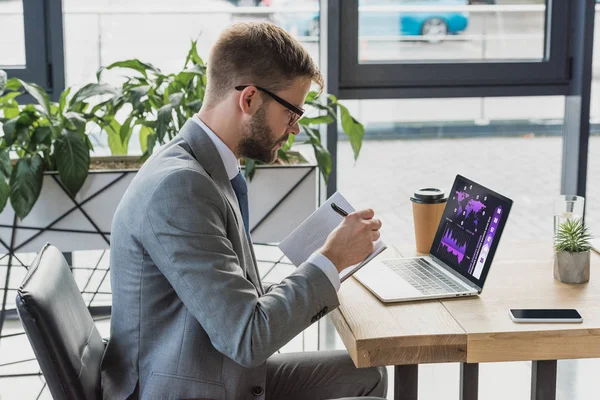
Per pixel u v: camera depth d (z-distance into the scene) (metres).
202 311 1.50
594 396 2.73
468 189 2.00
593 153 3.76
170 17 3.46
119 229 1.60
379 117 3.67
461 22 3.54
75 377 1.54
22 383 2.86
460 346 1.64
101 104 3.06
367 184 3.76
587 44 3.52
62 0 3.32
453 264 1.97
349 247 1.65
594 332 1.65
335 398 1.82
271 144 1.71
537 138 3.77
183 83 3.08
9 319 3.42
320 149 3.10
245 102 1.64
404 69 3.54
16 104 3.08
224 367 1.59
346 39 3.47
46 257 1.71
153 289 1.57
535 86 3.62
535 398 1.72
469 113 3.71
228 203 1.63
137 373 1.61
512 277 1.97
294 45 1.67
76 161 2.84
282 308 1.54
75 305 1.71
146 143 3.15
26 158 2.83
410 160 3.76
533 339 1.64
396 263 2.07
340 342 3.23
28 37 3.30
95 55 3.44
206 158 1.66
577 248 1.91
